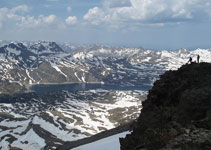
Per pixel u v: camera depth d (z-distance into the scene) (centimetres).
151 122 3167
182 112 2855
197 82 3625
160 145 1902
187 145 1686
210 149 1602
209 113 2550
